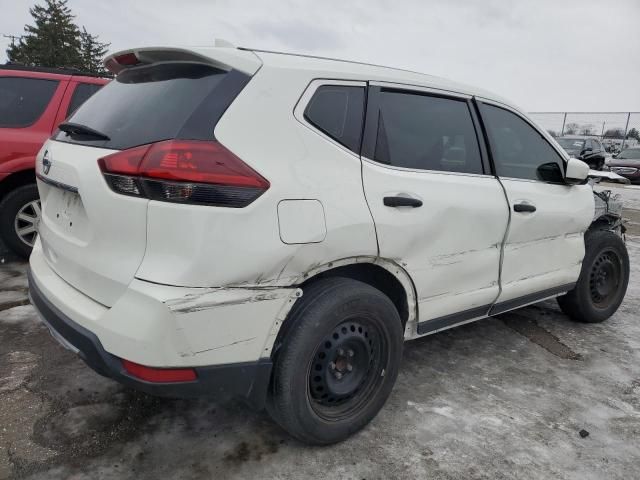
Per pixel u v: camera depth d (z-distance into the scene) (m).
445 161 2.93
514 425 2.80
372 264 2.53
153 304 1.90
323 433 2.44
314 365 2.38
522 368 3.50
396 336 2.64
